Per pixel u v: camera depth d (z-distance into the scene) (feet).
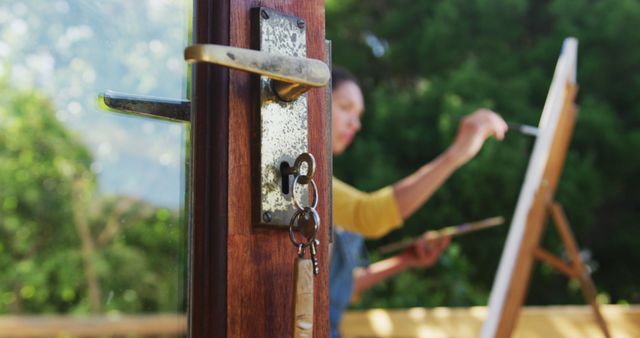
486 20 22.62
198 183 2.60
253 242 2.64
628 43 21.91
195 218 2.59
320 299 2.86
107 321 15.80
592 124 21.34
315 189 2.64
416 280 18.20
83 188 24.11
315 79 2.58
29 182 24.34
